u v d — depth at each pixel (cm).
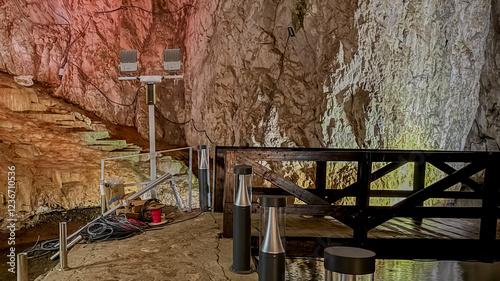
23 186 650
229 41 872
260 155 450
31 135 823
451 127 866
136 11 1141
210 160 910
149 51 1134
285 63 825
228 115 886
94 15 1127
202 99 975
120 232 451
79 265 362
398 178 842
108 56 1130
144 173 804
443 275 491
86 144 874
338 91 775
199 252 401
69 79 1097
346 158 459
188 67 1072
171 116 1105
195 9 1032
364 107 785
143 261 373
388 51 771
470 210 481
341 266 176
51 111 960
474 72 846
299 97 818
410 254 490
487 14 816
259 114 837
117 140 915
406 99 807
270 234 279
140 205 516
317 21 779
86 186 719
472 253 490
